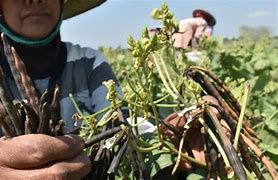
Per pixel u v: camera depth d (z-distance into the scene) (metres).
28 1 0.99
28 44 1.01
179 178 0.76
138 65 0.72
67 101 1.07
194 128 0.73
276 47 3.62
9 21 1.00
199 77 0.77
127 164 0.75
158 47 0.75
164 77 0.79
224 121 0.71
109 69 1.14
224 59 2.12
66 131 0.70
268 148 0.83
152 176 0.73
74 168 0.56
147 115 0.75
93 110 1.10
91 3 1.21
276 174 0.67
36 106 0.57
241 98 0.83
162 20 0.75
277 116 1.14
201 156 0.73
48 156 0.55
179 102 0.75
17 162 0.55
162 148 0.75
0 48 1.02
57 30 1.03
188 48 1.97
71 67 1.11
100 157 0.68
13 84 1.01
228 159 0.64
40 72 1.06
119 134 0.69
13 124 0.57
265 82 1.83
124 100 0.76
